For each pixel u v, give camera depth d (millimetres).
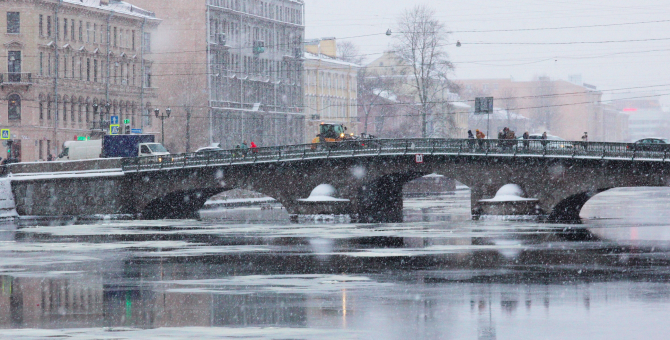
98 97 145750
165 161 109938
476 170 99250
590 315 46562
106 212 111312
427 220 103375
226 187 108625
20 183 112875
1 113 131875
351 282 58188
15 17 132500
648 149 90562
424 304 49875
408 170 101688
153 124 158875
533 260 68000
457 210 121188
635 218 103000
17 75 132000
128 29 152625
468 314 47000
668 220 99438
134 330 43688
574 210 103625
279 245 79750
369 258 69938
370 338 41500
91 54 144000
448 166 100312
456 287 55688
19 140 131875
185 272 64062
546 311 47688
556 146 95125
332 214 104062
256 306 49656
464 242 79688
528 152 96562
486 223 96062
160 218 113938
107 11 146625
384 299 51531
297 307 49188
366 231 90625
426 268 64375
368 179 103250
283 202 106438
